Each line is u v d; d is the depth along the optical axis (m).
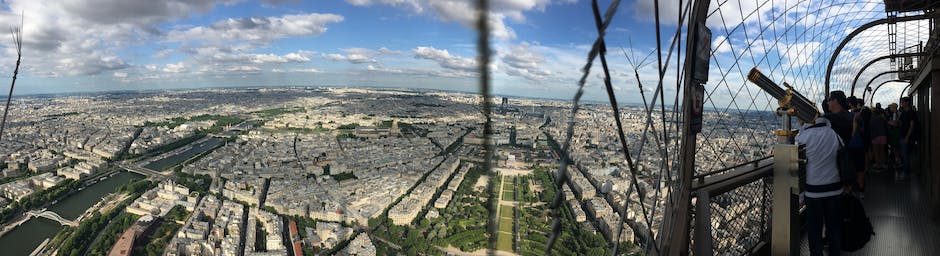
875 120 7.47
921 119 8.51
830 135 3.46
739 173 3.26
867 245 4.32
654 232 1.68
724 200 3.13
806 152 3.54
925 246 4.23
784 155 3.07
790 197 3.05
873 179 7.13
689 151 2.23
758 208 3.49
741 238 3.30
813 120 3.48
